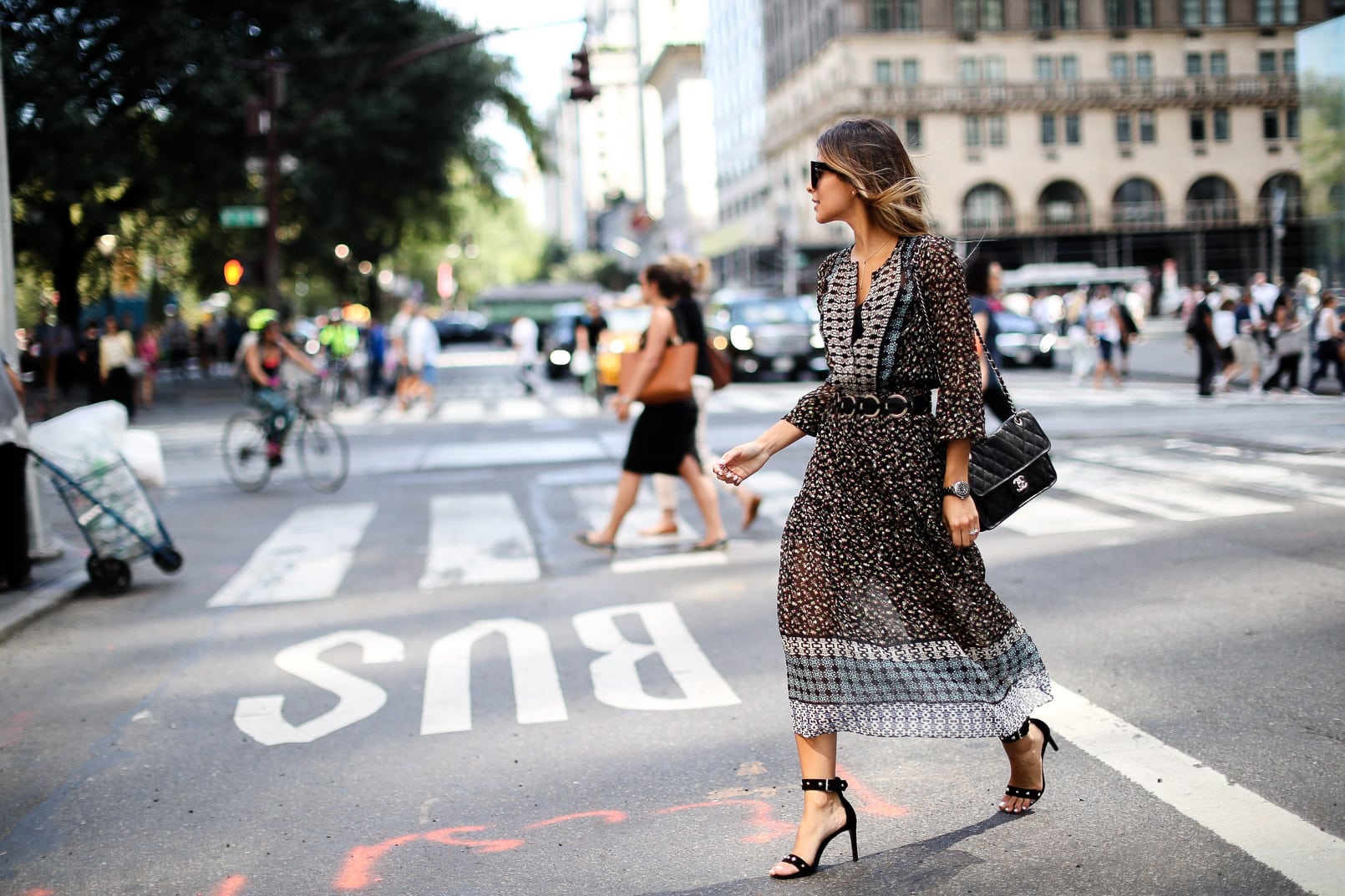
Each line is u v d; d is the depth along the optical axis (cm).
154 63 2261
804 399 342
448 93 2956
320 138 2670
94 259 3066
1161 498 895
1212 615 585
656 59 10050
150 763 462
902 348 318
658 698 512
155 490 1290
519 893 334
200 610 723
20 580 759
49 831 400
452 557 848
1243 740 420
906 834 359
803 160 5962
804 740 332
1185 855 333
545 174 3478
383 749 466
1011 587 667
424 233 3762
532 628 642
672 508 888
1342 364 1152
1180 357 2817
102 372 2298
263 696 543
